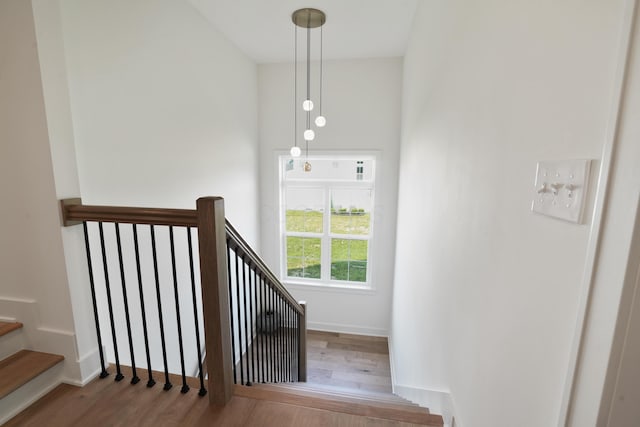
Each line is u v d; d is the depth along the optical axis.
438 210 1.65
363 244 4.32
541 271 0.65
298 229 4.43
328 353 3.97
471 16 1.15
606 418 0.48
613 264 0.46
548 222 0.63
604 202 0.47
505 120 0.84
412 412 1.35
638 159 0.42
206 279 1.25
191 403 1.35
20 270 1.44
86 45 1.58
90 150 1.62
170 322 2.35
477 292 1.03
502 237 0.85
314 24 2.87
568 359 0.55
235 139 3.42
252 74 3.86
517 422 0.74
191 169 2.58
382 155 3.93
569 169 0.56
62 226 1.36
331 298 4.41
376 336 4.36
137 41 1.93
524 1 0.74
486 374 0.93
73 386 1.44
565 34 0.58
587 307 0.50
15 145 1.32
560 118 0.59
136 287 1.99
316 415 1.30
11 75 1.27
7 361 1.41
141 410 1.31
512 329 0.78
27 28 1.22
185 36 2.44
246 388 1.45
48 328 1.45
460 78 1.28
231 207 3.37
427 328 1.85
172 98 2.29
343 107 3.91
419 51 2.42
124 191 1.86
